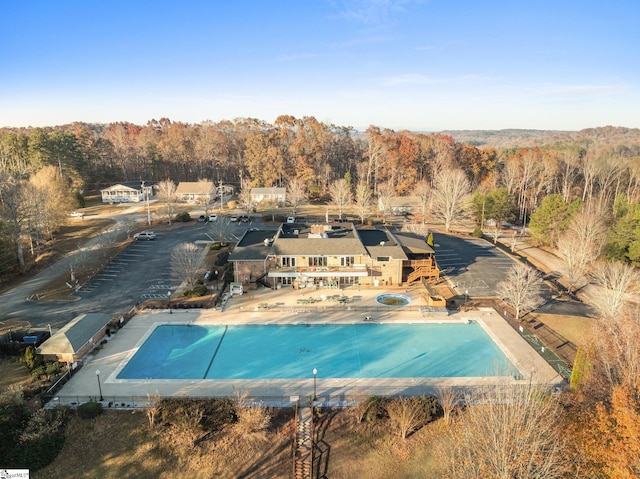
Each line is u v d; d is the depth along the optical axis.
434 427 31.33
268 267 58.28
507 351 41.62
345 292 56.19
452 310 50.62
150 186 127.56
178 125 173.75
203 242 76.31
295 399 34.28
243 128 159.25
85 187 127.75
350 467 28.23
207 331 46.09
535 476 22.12
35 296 53.28
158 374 38.09
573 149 170.75
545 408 24.95
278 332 45.91
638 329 28.12
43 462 27.84
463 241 81.88
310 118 153.75
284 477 27.44
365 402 32.84
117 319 47.03
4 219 61.09
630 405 22.48
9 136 115.81
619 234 63.09
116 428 30.86
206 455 28.86
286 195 115.25
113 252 69.94
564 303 52.94
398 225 94.25
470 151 146.50
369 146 140.88
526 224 113.31
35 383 35.62
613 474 21.25
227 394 35.09
